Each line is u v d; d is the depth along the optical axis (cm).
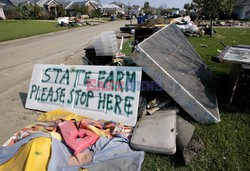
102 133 294
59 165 233
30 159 224
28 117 378
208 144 277
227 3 1279
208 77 466
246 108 365
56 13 4334
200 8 1370
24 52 989
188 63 451
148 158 258
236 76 382
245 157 254
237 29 1788
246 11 3341
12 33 1714
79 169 230
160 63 324
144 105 342
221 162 248
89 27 2373
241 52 402
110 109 338
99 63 501
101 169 232
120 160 244
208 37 1282
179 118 319
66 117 329
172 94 317
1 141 313
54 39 1427
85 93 363
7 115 388
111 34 513
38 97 402
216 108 350
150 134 273
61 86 387
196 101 314
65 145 261
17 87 530
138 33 716
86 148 265
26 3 4444
